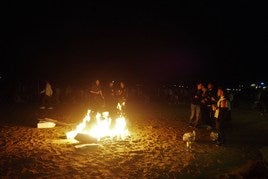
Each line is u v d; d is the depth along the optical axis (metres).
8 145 11.36
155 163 9.38
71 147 11.16
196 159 9.92
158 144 11.95
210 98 16.12
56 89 29.20
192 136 12.11
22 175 8.08
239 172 8.17
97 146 10.95
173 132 14.62
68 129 14.76
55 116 19.45
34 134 13.43
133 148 11.21
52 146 11.27
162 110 24.78
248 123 18.70
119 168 8.81
